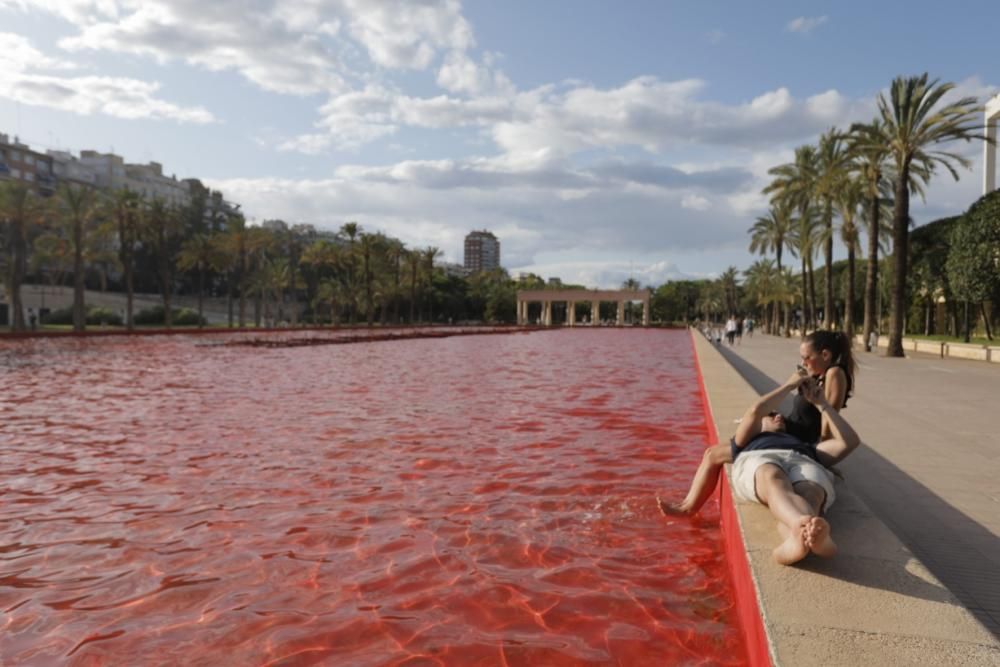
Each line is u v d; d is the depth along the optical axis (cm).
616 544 429
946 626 222
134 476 613
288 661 284
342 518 486
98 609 337
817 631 219
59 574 382
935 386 1402
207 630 313
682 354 2798
